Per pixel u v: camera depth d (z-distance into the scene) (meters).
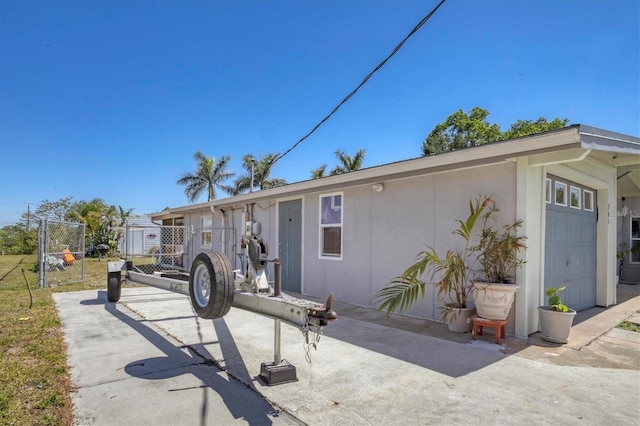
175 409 2.93
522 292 5.09
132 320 6.11
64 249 15.59
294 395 3.21
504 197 5.33
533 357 4.29
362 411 2.92
